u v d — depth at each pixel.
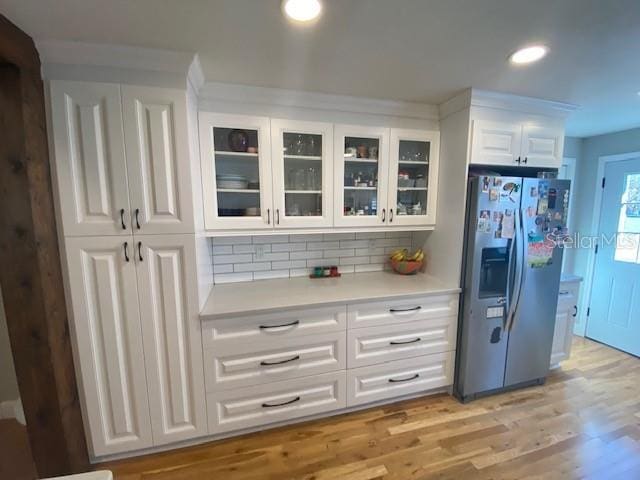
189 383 1.72
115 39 1.33
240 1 1.09
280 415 1.90
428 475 1.63
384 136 2.16
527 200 2.10
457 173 2.13
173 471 1.65
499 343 2.22
